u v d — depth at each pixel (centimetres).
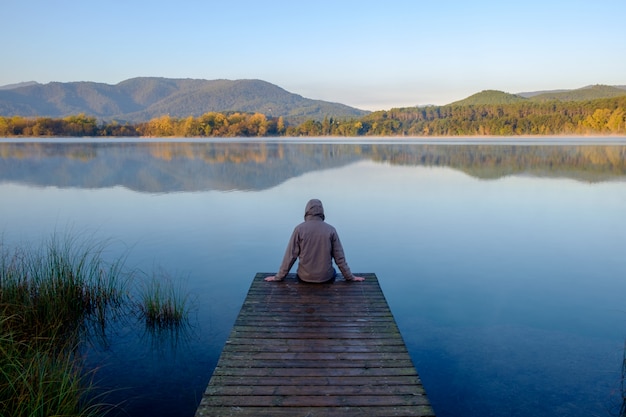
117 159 3697
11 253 947
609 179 2288
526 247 1055
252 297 577
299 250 625
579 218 1377
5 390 387
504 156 3997
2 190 1975
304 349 437
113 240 1107
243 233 1180
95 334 607
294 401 350
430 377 509
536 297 752
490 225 1278
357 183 2181
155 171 2767
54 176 2508
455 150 5091
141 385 486
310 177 2441
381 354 428
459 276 856
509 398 468
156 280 820
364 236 1157
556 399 464
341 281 645
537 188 1989
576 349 571
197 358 544
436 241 1107
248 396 356
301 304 553
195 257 968
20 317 565
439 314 684
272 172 2711
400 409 342
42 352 504
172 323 641
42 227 1249
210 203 1630
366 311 530
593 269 895
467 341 595
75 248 1029
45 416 376
